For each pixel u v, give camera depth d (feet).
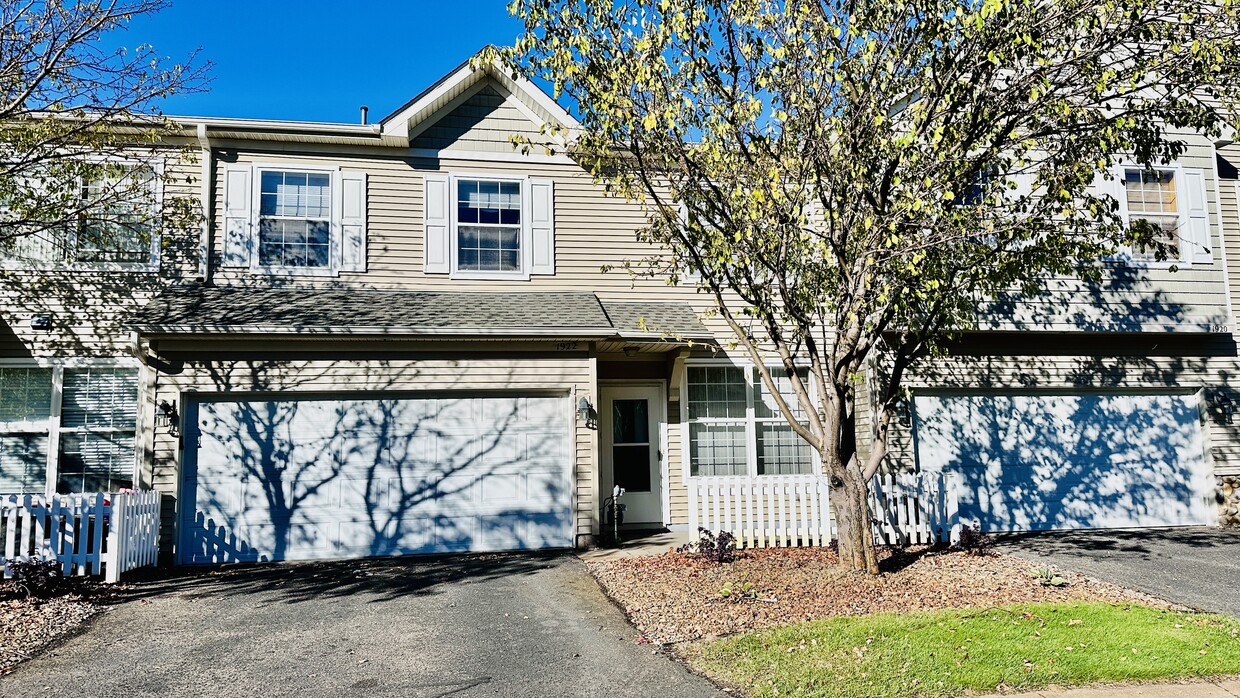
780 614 25.96
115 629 25.23
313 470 38.55
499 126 45.52
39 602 28.48
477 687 19.70
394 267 43.45
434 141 44.70
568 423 40.68
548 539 39.75
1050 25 28.25
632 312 43.80
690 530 37.58
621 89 28.78
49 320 40.24
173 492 36.88
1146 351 47.01
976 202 31.42
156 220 40.11
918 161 28.14
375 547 38.55
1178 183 46.26
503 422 40.27
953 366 45.21
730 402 45.98
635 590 29.66
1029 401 46.14
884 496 39.11
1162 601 27.37
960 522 39.34
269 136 42.47
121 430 40.29
